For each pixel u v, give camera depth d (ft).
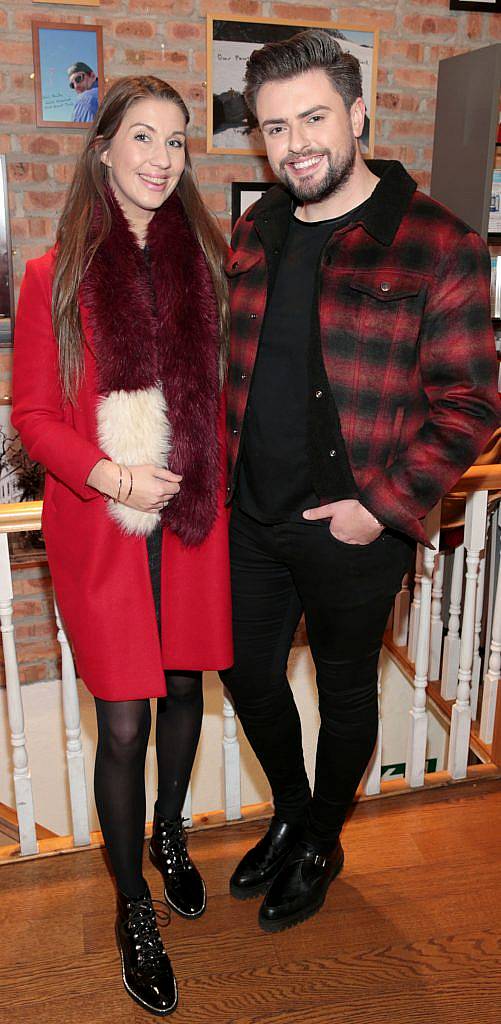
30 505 5.72
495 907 5.97
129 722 4.93
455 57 11.21
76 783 6.34
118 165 4.46
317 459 4.65
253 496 5.03
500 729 7.36
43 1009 5.22
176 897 5.79
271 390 4.78
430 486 4.45
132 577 4.74
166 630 5.07
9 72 10.30
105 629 4.75
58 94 10.46
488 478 6.51
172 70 10.82
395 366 4.49
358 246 4.46
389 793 7.06
